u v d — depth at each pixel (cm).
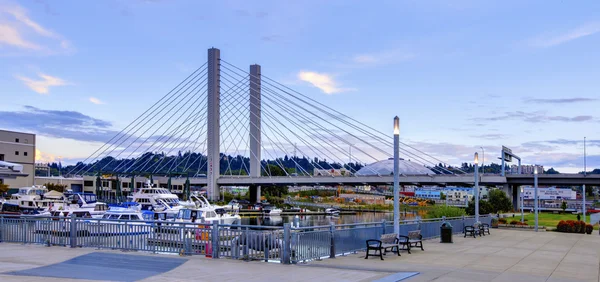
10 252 1928
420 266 1712
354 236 2114
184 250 1873
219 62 12338
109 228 2045
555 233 3725
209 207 7112
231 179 12156
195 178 13238
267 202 15200
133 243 1988
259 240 1758
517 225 4291
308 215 12625
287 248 1702
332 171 14975
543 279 1490
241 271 1530
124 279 1366
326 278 1423
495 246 2553
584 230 3841
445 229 2700
